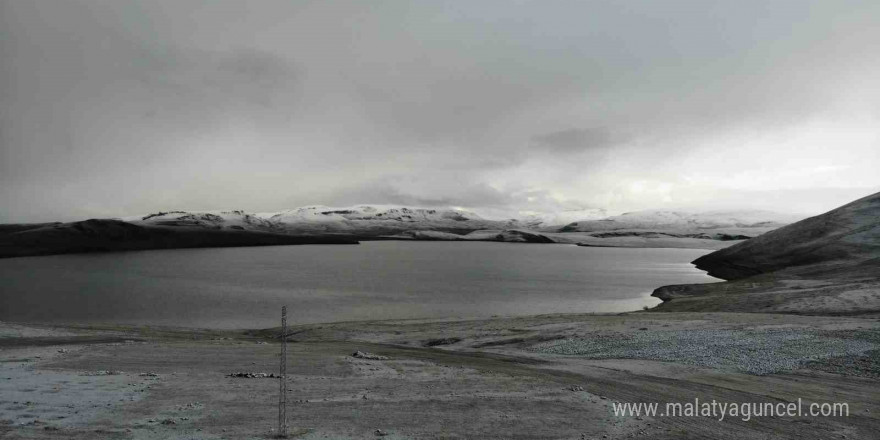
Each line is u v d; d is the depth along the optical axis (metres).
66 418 14.85
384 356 30.73
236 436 13.68
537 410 17.66
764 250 132.50
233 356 29.52
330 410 16.98
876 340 31.66
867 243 107.50
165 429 14.14
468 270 178.38
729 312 53.66
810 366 26.38
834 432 16.30
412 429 15.12
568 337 38.91
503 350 35.88
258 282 134.38
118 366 25.12
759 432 16.12
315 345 38.06
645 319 46.59
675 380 23.66
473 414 16.95
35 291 114.12
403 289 114.62
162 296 103.12
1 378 20.59
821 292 57.09
